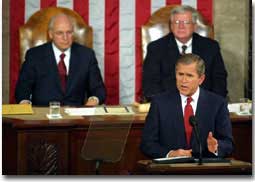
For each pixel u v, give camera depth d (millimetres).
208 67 18281
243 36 20641
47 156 13273
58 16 17922
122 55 20391
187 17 18125
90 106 16516
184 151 11477
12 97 20078
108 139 11969
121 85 20422
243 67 20641
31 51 18016
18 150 13164
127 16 20328
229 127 12719
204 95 12867
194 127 11016
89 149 11969
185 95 12742
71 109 15523
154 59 18203
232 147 12281
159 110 12680
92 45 19125
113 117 14031
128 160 14062
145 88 18047
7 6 19906
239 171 10172
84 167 13648
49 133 13273
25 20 20000
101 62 20359
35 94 17938
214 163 10336
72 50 18109
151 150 12391
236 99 20625
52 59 17953
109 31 20328
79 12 20172
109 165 13906
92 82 18031
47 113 15094
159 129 12680
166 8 19359
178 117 12656
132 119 13180
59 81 17875
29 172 13219
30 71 17859
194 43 18391
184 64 12703
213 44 18484
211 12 20297
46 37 18906
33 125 13156
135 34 20344
